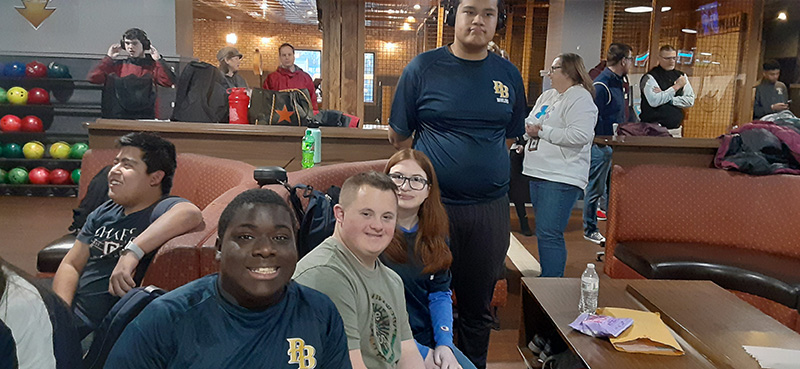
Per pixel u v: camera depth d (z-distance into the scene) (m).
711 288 2.36
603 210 5.21
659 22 5.36
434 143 2.09
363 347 1.31
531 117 3.15
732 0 5.90
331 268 1.25
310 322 0.95
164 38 2.64
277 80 5.25
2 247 1.13
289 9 9.28
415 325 1.76
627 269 3.19
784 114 3.68
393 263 1.67
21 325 0.66
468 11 1.97
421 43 6.88
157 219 1.22
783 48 5.96
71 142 1.89
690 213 3.35
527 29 5.94
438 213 1.74
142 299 1.04
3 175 1.60
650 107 4.32
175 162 1.31
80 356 0.76
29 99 1.87
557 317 2.00
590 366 1.66
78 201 1.53
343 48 5.94
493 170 2.10
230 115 3.12
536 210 3.08
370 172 1.33
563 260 3.05
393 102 2.18
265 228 0.85
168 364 0.86
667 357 1.74
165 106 2.85
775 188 3.19
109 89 1.92
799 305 2.57
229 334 0.87
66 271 1.11
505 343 2.74
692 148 3.55
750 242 3.24
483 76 2.07
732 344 1.81
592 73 4.61
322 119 3.46
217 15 10.48
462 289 2.23
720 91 6.05
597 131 4.00
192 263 1.20
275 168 1.67
